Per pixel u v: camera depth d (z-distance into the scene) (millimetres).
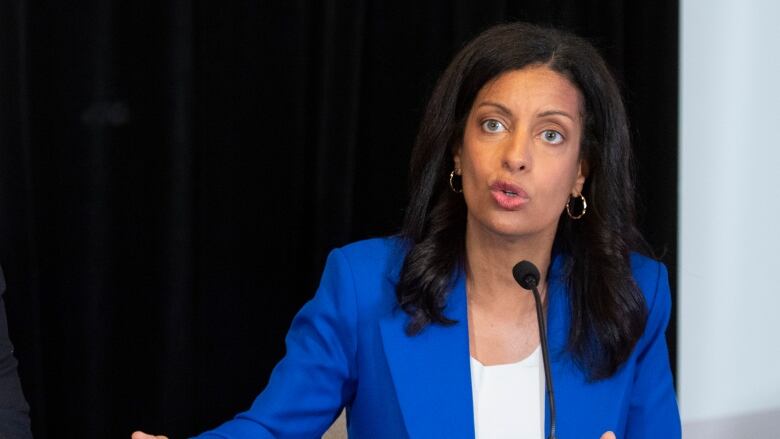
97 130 6539
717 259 8336
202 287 6977
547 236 4406
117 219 6711
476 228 4383
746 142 8297
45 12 6410
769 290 8453
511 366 4418
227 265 7012
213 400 7109
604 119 4379
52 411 6715
